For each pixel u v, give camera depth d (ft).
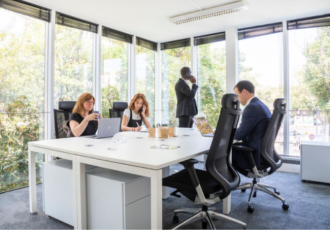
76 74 12.35
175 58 16.43
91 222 5.62
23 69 10.21
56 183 6.39
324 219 6.73
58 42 11.47
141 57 15.97
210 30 14.24
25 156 10.16
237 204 7.86
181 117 13.01
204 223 6.11
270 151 7.51
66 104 9.03
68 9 11.12
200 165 13.15
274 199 8.29
